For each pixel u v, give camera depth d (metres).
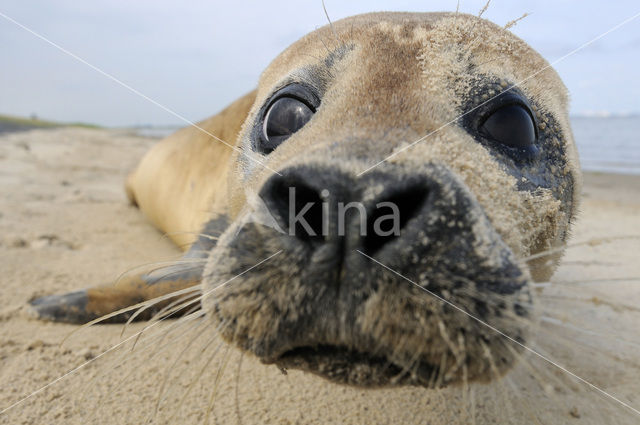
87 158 14.33
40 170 10.52
